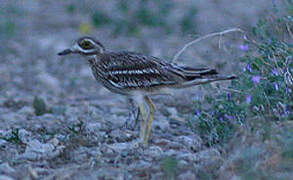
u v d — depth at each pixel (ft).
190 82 61.57
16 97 95.96
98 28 144.66
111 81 64.49
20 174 51.11
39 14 158.61
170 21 142.61
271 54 63.41
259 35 68.28
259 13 133.28
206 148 58.54
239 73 66.23
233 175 47.70
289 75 59.47
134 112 73.67
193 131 63.72
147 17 142.10
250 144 50.93
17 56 127.03
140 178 50.14
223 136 58.18
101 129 69.36
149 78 62.59
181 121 75.72
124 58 64.08
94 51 65.26
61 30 146.30
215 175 48.96
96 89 103.96
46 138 64.90
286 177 45.37
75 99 95.96
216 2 155.53
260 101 57.06
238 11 141.28
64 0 170.60
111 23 143.84
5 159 56.03
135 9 148.05
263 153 49.70
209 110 68.74
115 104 90.33
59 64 121.49
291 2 69.00
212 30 126.31
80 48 65.57
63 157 57.00
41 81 107.55
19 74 113.60
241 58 66.13
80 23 150.41
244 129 53.62
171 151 58.39
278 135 52.08
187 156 55.36
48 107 87.86
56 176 50.49
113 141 63.67
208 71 61.16
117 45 130.41
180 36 132.46
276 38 65.10
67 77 111.96
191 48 118.21
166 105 86.38
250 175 45.73
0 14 149.59
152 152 57.72
